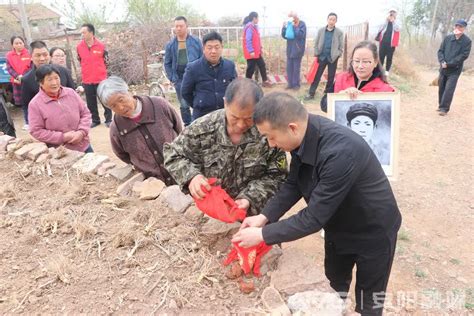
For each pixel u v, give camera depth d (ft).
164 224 7.50
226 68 14.48
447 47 25.76
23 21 36.47
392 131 10.21
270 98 5.50
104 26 52.70
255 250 6.21
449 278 11.15
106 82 8.47
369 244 7.09
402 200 15.67
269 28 40.32
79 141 11.97
